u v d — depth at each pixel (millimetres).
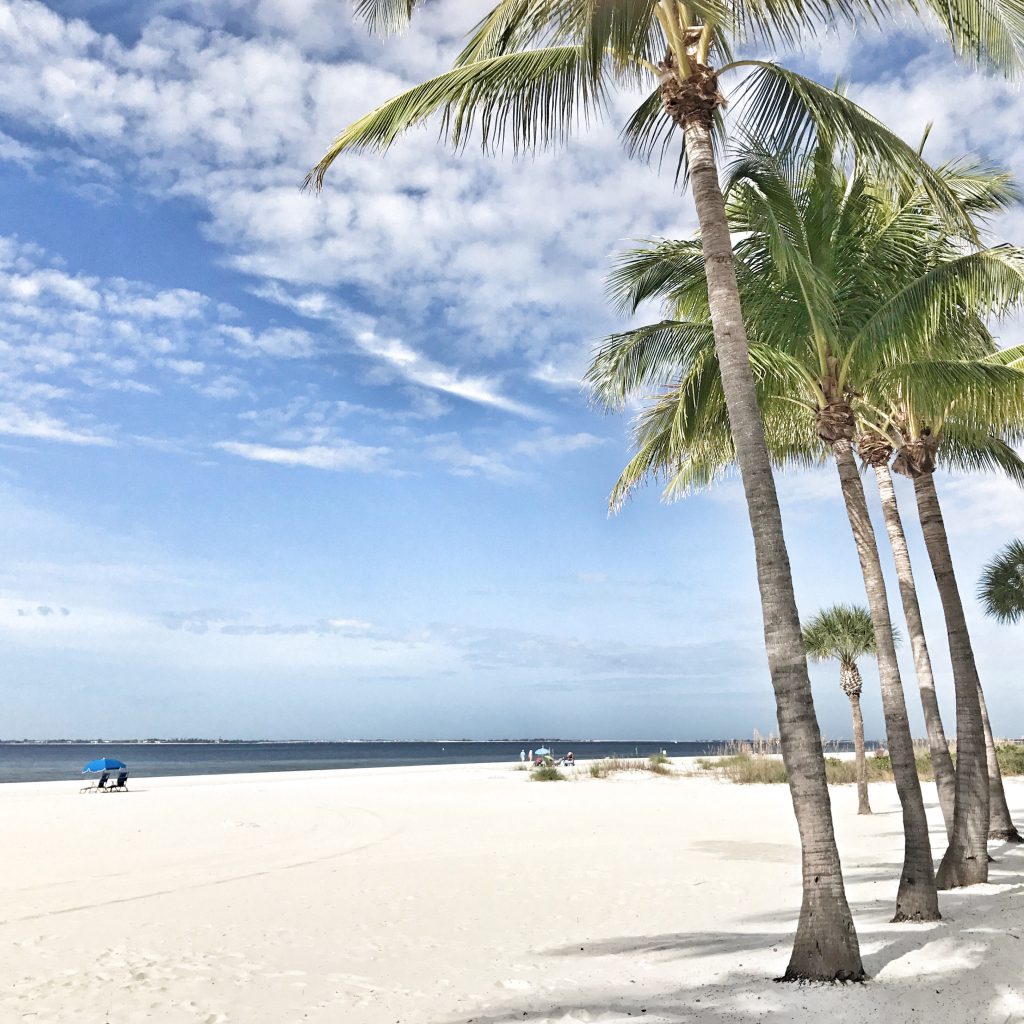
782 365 9555
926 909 7672
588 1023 5262
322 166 7770
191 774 52844
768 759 36188
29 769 67500
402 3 7531
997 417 9602
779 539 6500
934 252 10086
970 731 9914
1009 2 6297
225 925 8758
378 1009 5766
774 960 6566
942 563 10992
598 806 22656
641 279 9789
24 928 8688
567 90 7527
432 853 14109
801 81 7625
